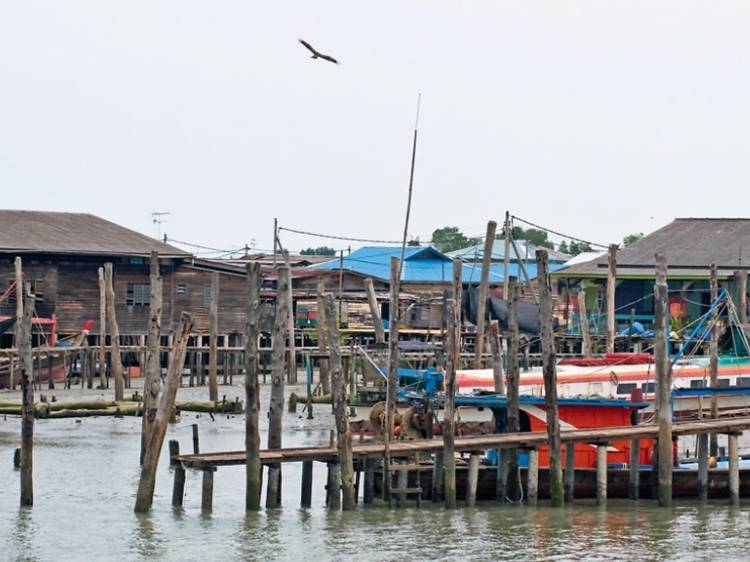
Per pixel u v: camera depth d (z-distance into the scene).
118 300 94.12
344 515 42.16
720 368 61.03
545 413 47.94
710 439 51.75
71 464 52.59
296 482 49.59
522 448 43.78
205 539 39.06
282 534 39.72
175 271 95.94
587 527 41.56
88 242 93.81
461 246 154.62
